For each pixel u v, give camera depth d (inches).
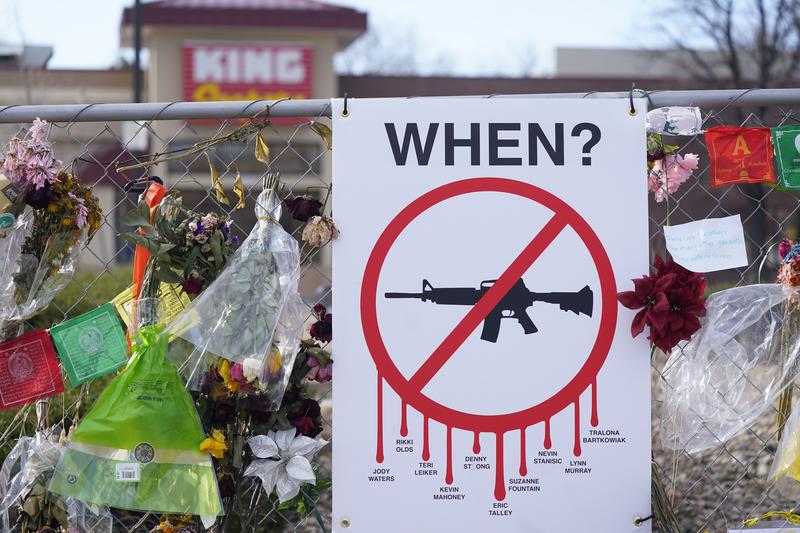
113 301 95.7
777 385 97.8
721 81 742.5
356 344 93.1
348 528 92.7
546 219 94.1
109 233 470.9
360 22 714.8
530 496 93.0
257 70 711.1
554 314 93.6
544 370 93.3
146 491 89.7
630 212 94.3
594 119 94.6
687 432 98.5
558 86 769.6
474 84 762.2
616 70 1152.8
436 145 94.2
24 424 101.3
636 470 93.3
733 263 93.9
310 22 708.0
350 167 94.0
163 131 510.9
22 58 683.4
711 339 97.4
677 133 97.0
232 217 117.8
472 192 94.0
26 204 92.2
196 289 92.4
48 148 91.0
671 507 96.9
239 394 92.9
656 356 150.6
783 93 97.3
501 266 93.7
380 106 94.2
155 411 89.9
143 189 99.3
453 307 93.5
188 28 703.1
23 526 93.3
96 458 90.0
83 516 93.9
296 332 92.6
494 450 93.0
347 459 92.8
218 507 89.4
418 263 93.7
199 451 90.8
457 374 93.1
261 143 96.3
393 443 92.9
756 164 98.1
